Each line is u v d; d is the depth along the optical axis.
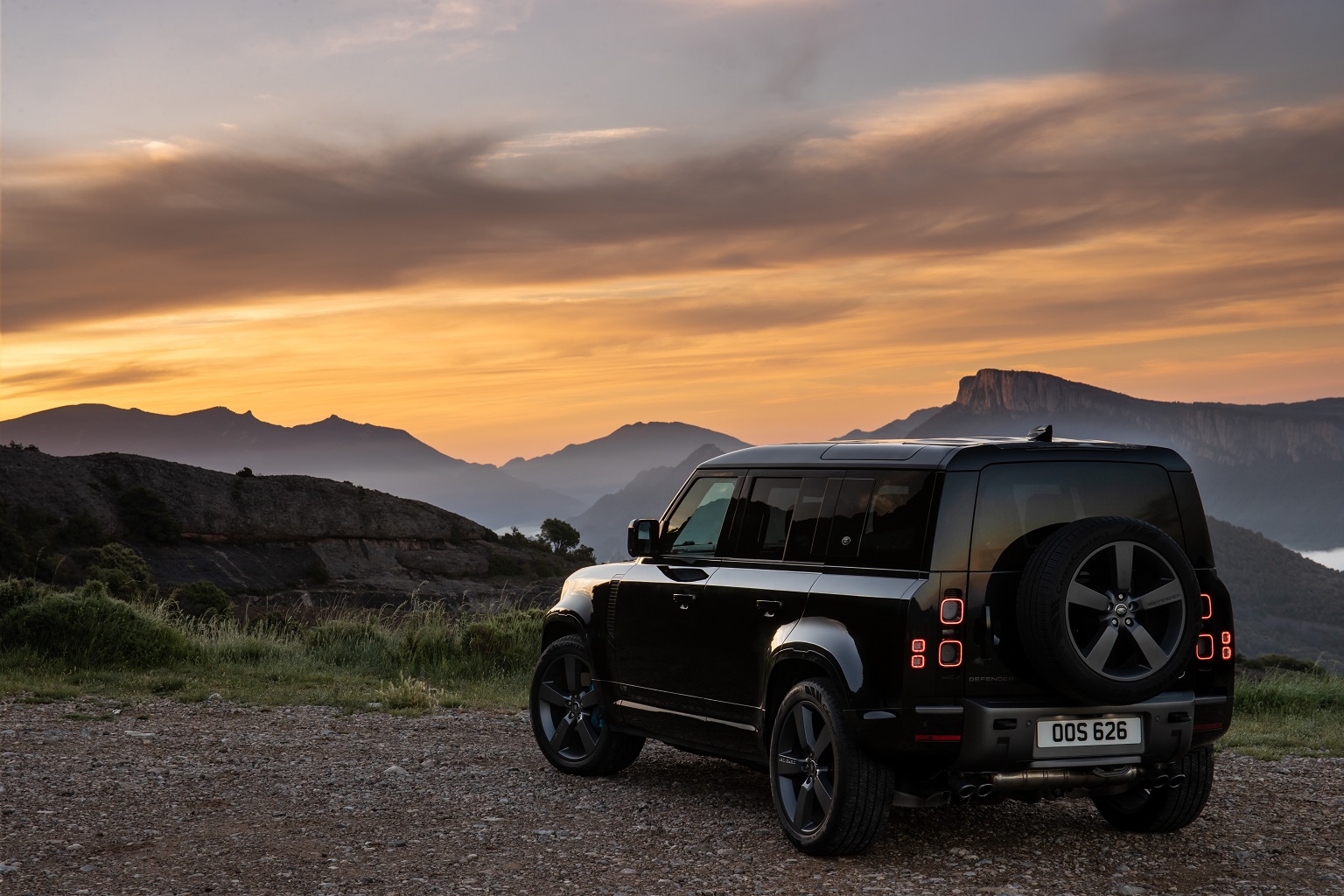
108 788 7.42
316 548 107.62
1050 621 5.09
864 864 5.53
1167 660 5.25
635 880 5.27
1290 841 5.97
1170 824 6.05
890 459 5.77
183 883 5.26
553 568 114.50
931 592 5.27
